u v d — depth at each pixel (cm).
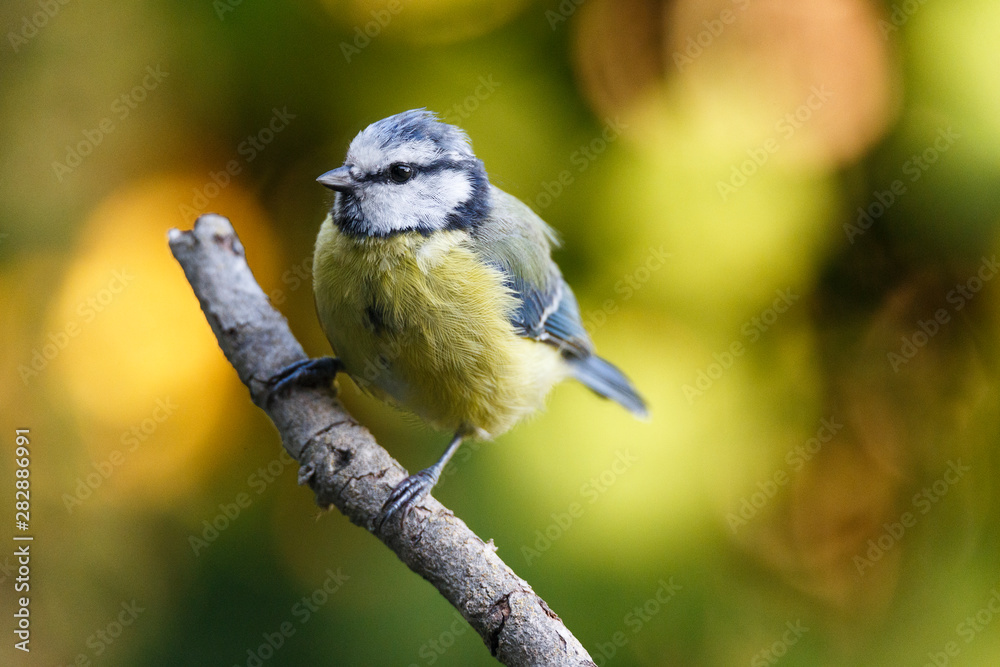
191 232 258
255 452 264
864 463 265
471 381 259
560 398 263
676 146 263
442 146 259
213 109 264
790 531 264
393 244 258
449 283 258
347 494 256
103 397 265
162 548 264
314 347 265
